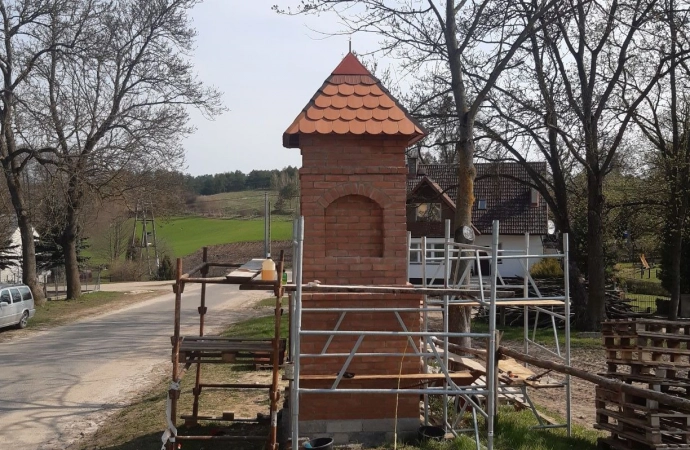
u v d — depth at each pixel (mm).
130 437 8164
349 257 6941
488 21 13164
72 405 10688
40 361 15016
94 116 25734
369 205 7027
